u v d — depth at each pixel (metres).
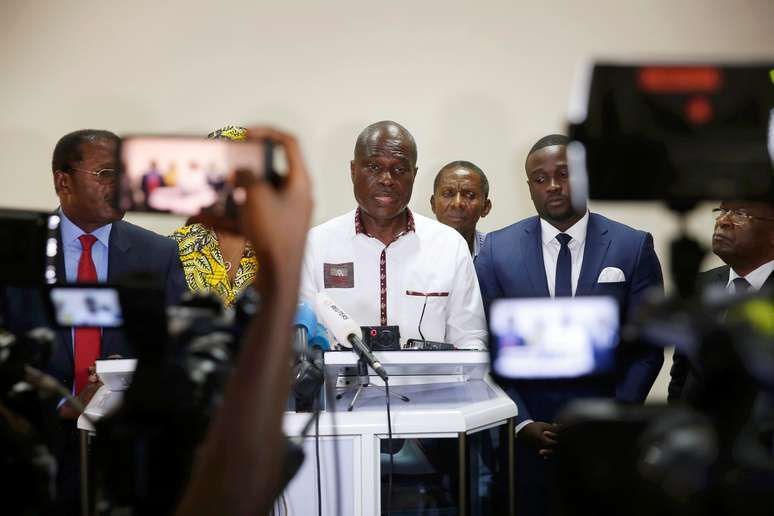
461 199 3.89
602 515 0.78
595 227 3.18
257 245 0.78
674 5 4.60
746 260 2.74
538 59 4.56
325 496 2.07
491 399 2.27
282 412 0.77
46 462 0.99
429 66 4.54
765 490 0.72
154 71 4.44
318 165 4.53
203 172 0.92
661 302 0.82
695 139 0.90
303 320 2.26
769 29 4.63
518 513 2.91
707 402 0.78
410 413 2.09
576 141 0.90
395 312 3.12
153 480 0.88
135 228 2.88
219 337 0.94
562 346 0.83
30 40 4.39
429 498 2.10
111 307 0.95
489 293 3.21
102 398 2.23
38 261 1.07
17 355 1.05
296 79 4.50
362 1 4.50
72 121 4.41
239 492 0.75
